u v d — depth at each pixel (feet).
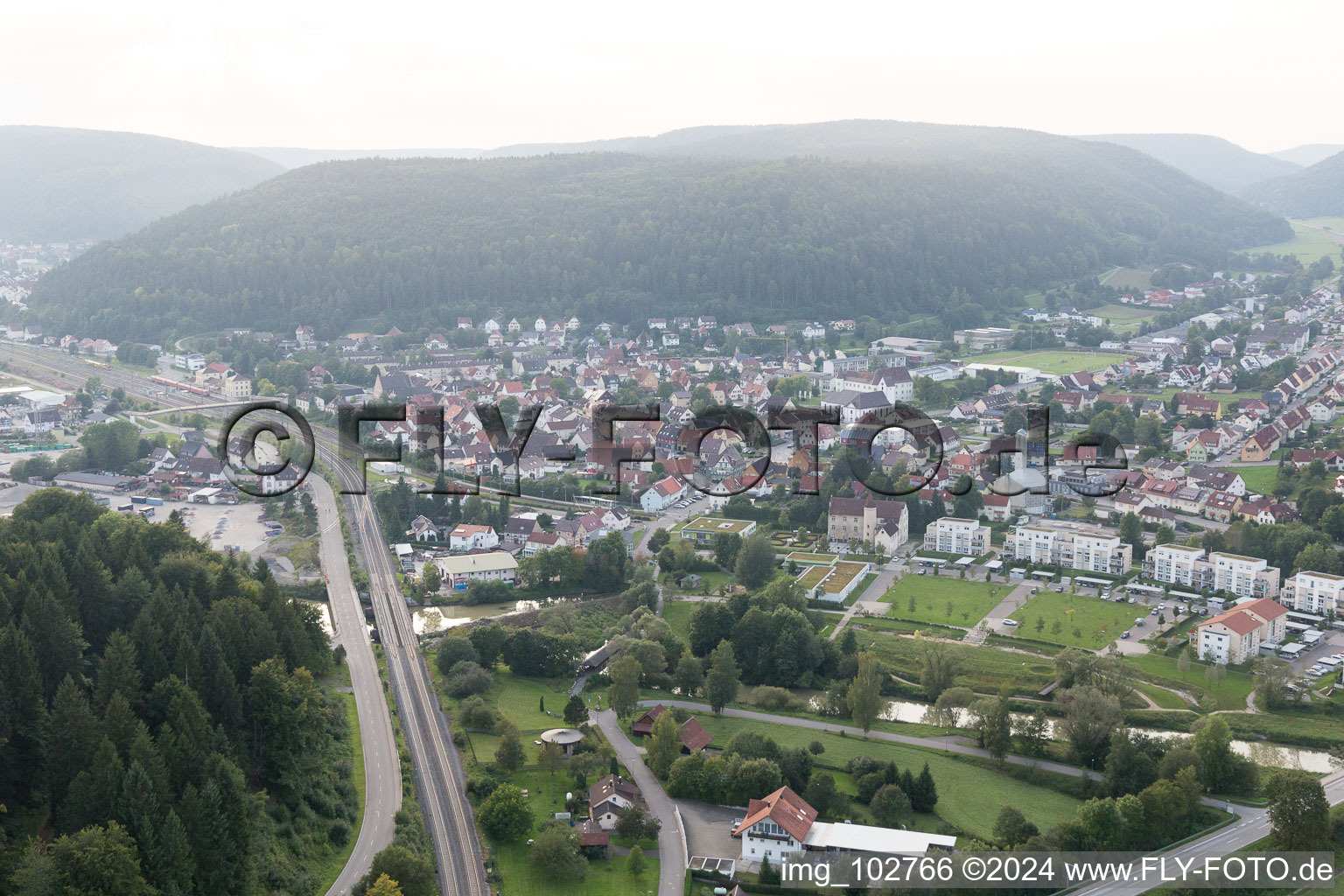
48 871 478.59
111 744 533.55
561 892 596.29
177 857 517.55
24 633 607.78
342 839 630.33
